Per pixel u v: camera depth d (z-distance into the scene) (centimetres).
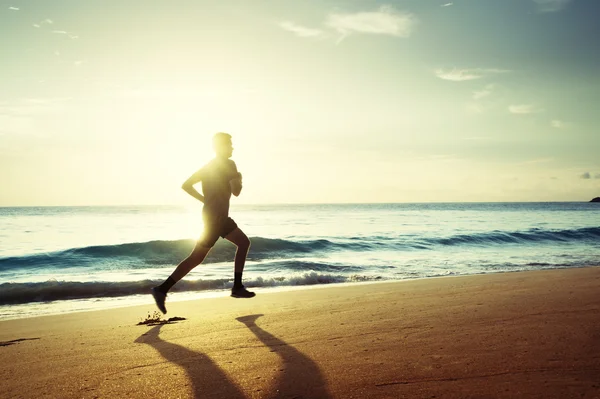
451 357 275
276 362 280
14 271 1327
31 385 257
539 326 355
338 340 336
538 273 881
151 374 265
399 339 331
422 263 1384
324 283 988
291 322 421
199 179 485
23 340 413
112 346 354
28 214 7725
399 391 219
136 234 2886
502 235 2283
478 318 400
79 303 780
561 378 229
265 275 1120
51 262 1448
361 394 218
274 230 3148
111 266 1417
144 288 913
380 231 2962
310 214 7169
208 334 380
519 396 206
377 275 1096
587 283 652
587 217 5403
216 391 230
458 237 2205
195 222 4691
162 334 393
